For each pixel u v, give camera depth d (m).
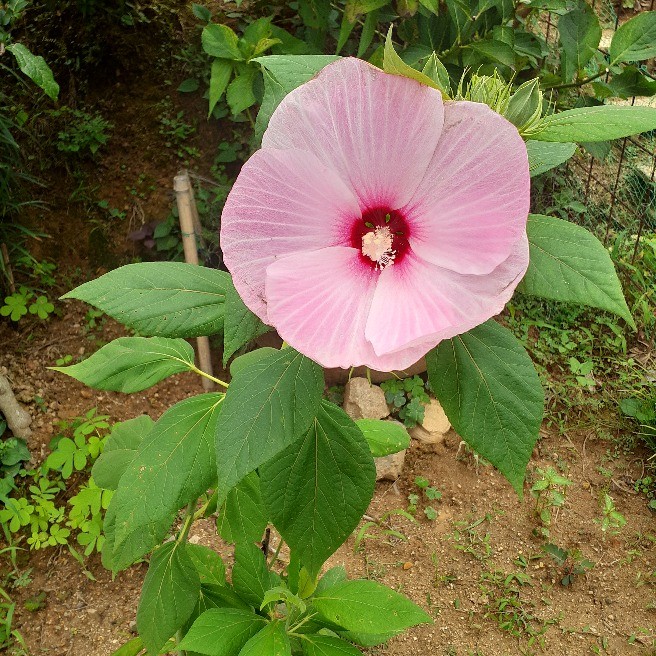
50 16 4.73
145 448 1.69
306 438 1.57
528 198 1.11
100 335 4.72
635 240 5.29
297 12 5.03
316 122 1.15
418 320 1.19
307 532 1.58
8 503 3.95
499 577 3.95
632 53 2.75
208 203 4.85
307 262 1.21
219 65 4.13
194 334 1.59
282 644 1.86
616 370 4.86
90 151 4.91
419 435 4.48
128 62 4.97
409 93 1.11
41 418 4.39
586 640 3.72
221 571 2.44
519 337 4.89
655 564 4.02
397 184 1.18
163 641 2.10
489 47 4.12
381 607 1.91
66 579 3.85
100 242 4.89
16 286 4.69
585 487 4.36
